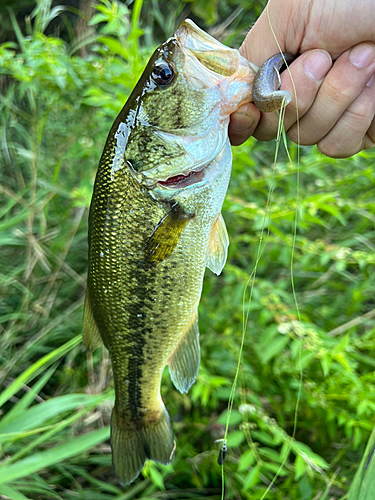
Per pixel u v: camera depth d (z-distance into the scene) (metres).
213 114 0.20
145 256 0.21
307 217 0.33
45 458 0.23
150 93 0.21
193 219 0.21
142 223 0.21
